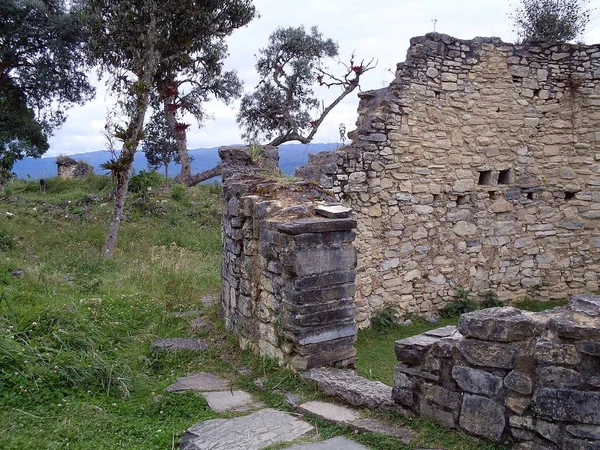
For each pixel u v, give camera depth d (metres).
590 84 9.64
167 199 17.62
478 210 9.43
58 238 12.27
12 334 4.58
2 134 21.75
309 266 4.24
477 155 9.36
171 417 3.94
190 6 15.52
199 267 9.84
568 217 9.90
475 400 3.08
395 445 3.17
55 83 22.55
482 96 9.30
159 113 24.44
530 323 2.88
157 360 5.07
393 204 8.66
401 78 8.65
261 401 4.11
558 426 2.75
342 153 8.12
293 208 4.56
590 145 9.77
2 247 10.51
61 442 3.44
